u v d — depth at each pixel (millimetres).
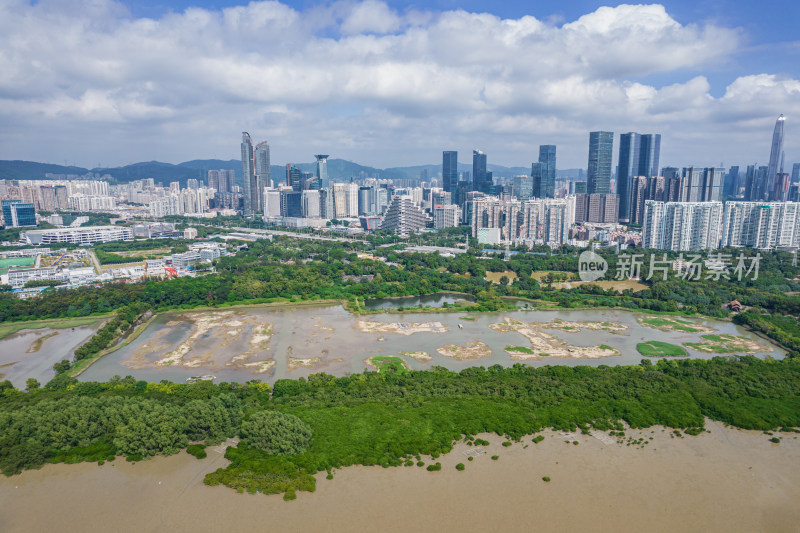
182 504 140125
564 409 195875
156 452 163375
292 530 130625
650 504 143500
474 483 152000
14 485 148250
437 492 147375
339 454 164000
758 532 133125
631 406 197875
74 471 154750
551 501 144000
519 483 152375
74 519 134125
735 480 155875
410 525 133250
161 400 194625
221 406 178375
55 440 164500
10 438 160500
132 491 145625
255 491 145500
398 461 161625
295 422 173375
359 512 138000
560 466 161625
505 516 137375
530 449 171625
